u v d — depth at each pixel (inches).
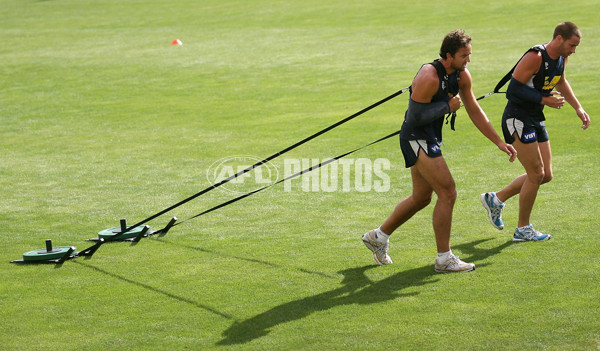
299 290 562.9
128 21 3243.1
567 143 1044.5
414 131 564.7
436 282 560.4
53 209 880.3
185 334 489.1
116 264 653.9
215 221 793.6
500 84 642.2
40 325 515.8
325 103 1525.6
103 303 555.5
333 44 2301.9
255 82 1807.3
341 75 1815.9
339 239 702.5
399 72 1800.0
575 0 2738.7
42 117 1544.0
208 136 1294.3
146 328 502.6
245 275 606.9
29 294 582.2
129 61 2219.5
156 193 941.2
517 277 557.6
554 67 620.4
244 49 2325.3
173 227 775.1
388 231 605.6
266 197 887.7
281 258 649.6
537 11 2591.0
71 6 3887.8
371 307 517.7
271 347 461.1
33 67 2190.0
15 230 791.7
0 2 4281.5
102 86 1871.3
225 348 462.9
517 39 2113.7
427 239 681.0
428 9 2901.1
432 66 543.2
